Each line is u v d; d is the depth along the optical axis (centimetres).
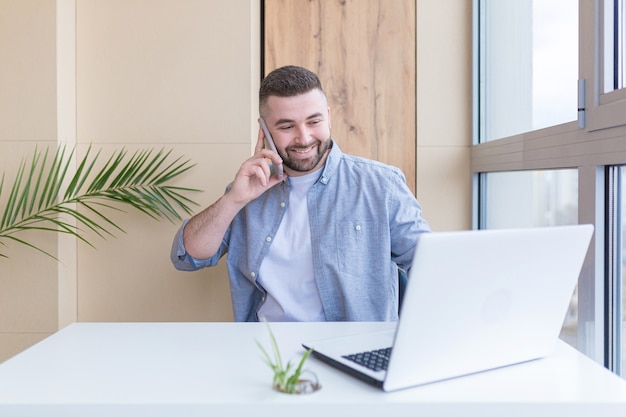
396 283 223
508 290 114
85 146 277
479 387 111
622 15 161
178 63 275
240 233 230
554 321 126
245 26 274
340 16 286
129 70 275
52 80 259
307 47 285
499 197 260
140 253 279
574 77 182
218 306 281
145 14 274
